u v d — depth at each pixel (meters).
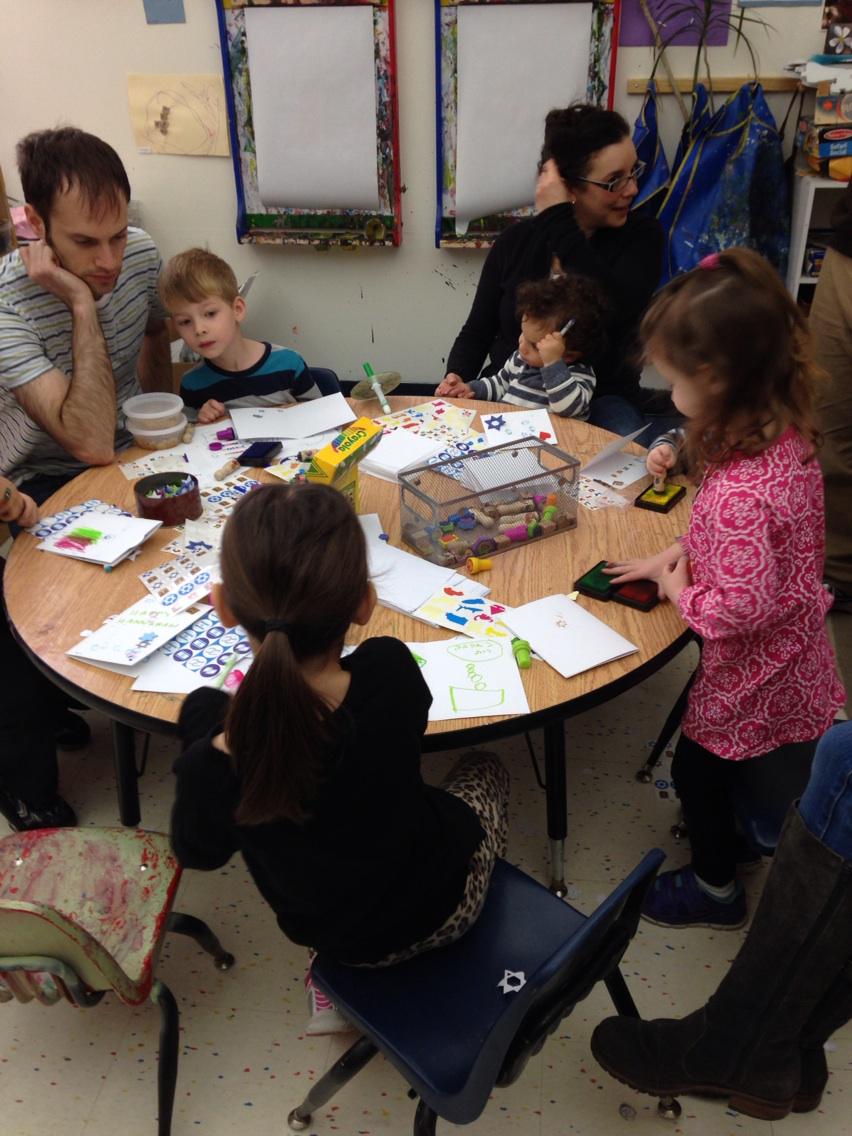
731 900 1.68
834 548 2.59
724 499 1.25
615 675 1.32
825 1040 1.23
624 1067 1.33
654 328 1.24
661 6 3.08
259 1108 1.42
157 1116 1.41
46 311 2.11
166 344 2.55
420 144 3.40
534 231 2.63
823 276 2.42
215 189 3.56
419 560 1.58
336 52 3.22
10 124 3.53
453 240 3.50
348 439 1.63
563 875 1.75
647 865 0.99
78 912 1.33
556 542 1.66
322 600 0.87
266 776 0.86
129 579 1.55
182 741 1.05
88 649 1.36
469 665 1.34
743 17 3.08
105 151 1.90
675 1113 1.39
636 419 2.50
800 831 1.01
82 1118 1.42
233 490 1.83
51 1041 1.53
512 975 1.18
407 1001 1.15
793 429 1.26
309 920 1.09
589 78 3.20
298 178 3.46
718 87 3.18
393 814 1.00
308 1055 1.50
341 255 3.64
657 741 2.06
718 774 1.54
